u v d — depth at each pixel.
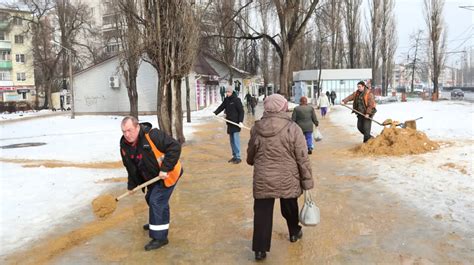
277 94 4.88
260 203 4.75
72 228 6.02
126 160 5.19
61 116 35.94
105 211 5.09
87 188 8.30
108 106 40.56
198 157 11.94
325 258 4.73
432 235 5.26
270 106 4.81
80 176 9.41
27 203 7.23
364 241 5.18
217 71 44.78
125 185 8.55
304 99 11.76
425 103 33.78
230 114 10.73
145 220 6.33
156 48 13.60
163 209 5.23
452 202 6.46
